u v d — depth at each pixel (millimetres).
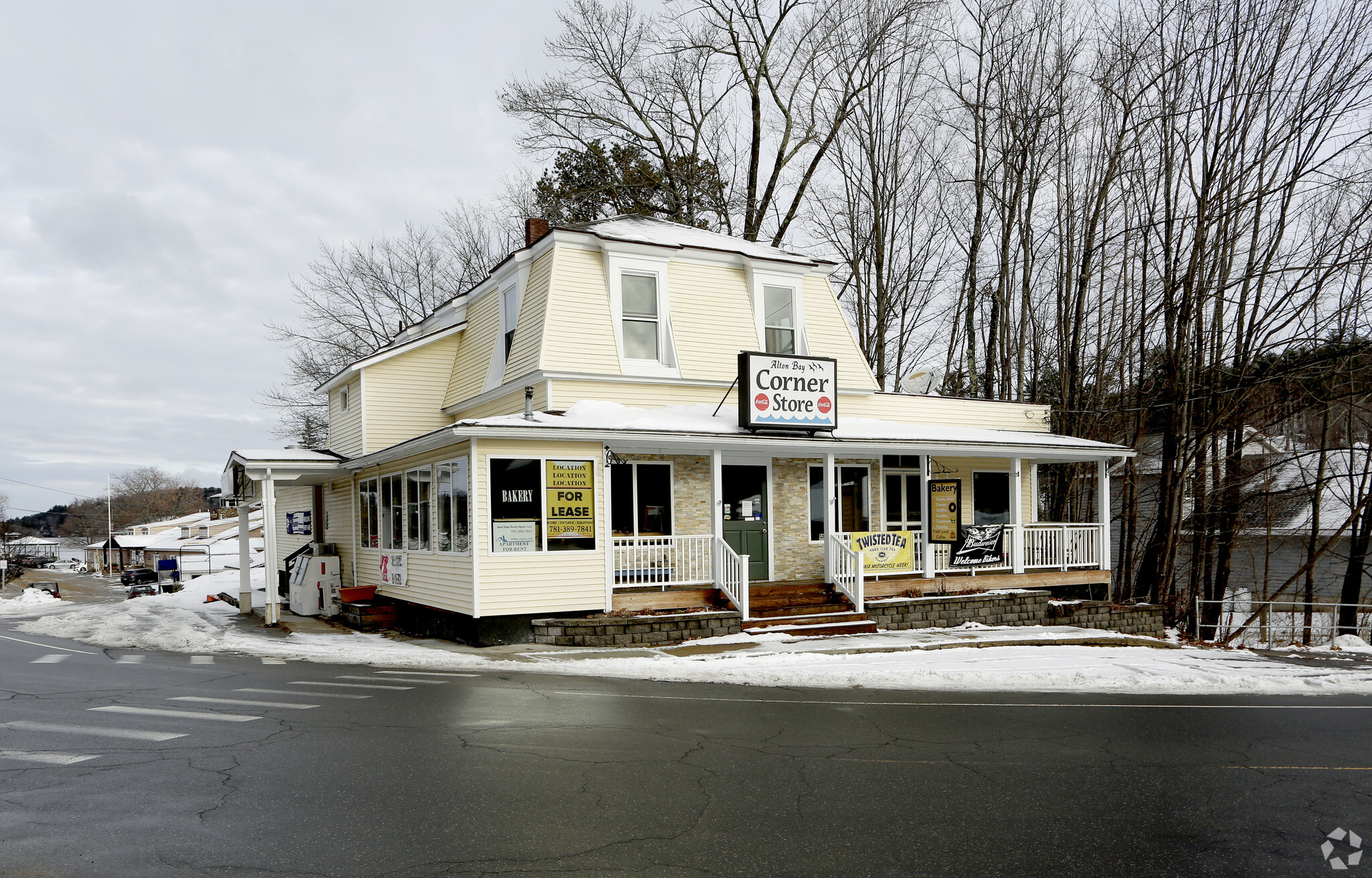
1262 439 25031
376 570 19391
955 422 21938
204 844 5113
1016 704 9922
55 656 13867
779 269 19719
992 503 21141
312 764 6898
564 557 14820
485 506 14211
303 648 14656
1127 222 25391
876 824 5570
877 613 16703
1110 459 22031
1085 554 20484
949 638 15359
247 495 21578
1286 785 6574
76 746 7496
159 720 8609
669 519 17109
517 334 18453
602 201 34188
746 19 31594
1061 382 27156
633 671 12031
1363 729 8633
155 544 72812
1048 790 6375
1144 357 24359
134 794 6086
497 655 13289
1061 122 27141
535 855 4965
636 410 17203
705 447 16172
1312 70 20422
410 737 7875
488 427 13992
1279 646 21531
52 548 133750
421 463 16641
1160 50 22953
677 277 18797
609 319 17875
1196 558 22438
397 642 15414
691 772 6734
